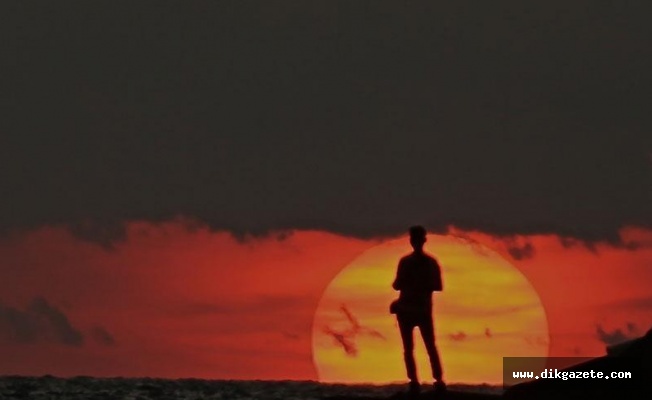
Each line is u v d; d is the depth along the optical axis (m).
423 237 132.25
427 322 131.75
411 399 132.25
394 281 132.50
